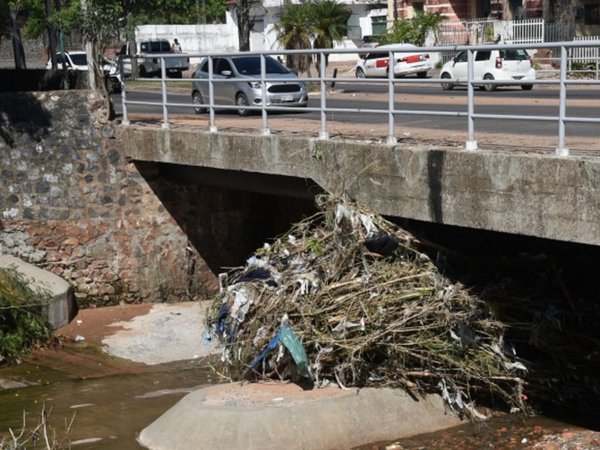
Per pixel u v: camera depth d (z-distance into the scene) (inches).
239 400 510.0
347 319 529.7
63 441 519.5
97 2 839.7
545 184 462.3
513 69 1210.6
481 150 502.9
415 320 528.4
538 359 547.2
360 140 585.0
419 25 1752.0
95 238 811.4
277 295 553.3
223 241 848.3
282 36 1592.0
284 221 868.6
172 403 584.4
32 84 984.3
